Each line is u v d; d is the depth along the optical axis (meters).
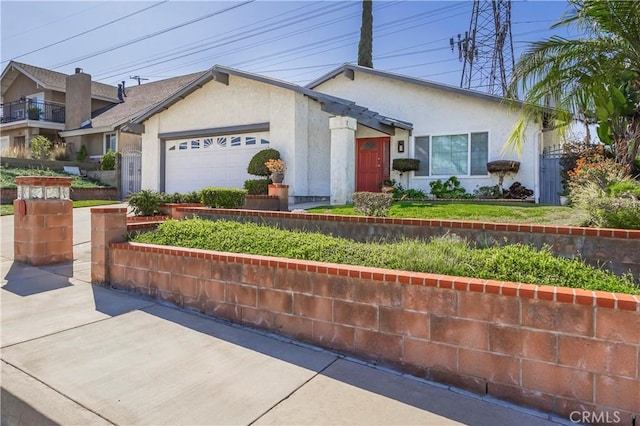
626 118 8.88
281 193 11.37
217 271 4.56
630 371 2.60
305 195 13.48
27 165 18.97
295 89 12.55
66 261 7.38
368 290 3.54
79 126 24.33
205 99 15.05
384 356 3.45
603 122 8.62
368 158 14.77
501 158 12.55
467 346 3.10
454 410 2.83
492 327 3.01
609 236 5.17
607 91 8.07
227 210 8.39
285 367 3.42
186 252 4.83
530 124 12.13
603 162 8.82
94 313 4.71
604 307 2.66
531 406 2.87
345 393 3.03
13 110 26.72
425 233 6.25
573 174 9.62
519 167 12.25
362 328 3.56
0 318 4.53
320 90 15.59
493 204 10.11
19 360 3.53
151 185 16.41
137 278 5.42
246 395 2.99
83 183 18.38
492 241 5.77
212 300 4.61
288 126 13.15
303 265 3.90
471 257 3.93
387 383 3.18
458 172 13.24
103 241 5.80
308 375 3.29
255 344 3.88
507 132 12.48
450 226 6.07
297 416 2.73
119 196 18.72
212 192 9.61
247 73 13.40
